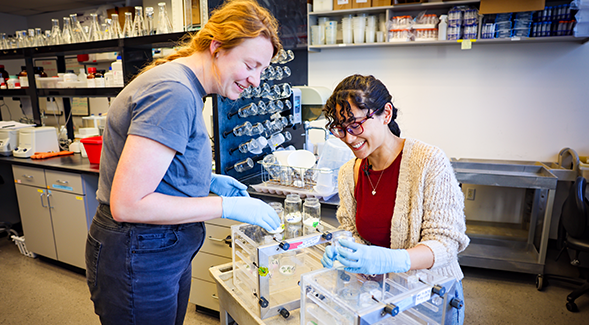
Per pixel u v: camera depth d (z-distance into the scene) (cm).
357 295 86
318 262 123
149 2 377
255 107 229
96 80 308
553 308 236
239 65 107
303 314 98
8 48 350
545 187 250
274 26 115
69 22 333
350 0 305
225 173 228
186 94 100
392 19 303
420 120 336
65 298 255
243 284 131
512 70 305
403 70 331
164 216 99
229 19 104
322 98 275
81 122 441
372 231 122
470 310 234
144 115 94
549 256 308
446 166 108
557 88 298
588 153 302
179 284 131
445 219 106
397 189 115
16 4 437
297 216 147
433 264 101
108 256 112
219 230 214
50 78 331
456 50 314
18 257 321
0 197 365
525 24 272
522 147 316
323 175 192
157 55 320
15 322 227
